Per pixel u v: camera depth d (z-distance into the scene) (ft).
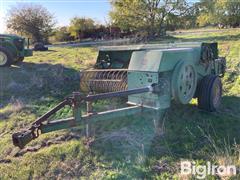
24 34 104.06
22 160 14.06
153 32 92.89
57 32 111.14
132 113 14.39
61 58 42.34
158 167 12.52
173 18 92.27
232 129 15.66
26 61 39.29
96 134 15.72
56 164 13.43
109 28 110.22
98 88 19.39
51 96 23.47
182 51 15.76
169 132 15.57
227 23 116.37
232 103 19.63
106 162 13.23
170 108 18.40
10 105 22.02
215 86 17.72
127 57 20.67
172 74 15.10
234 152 12.98
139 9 91.30
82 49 58.08
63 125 12.26
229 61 32.30
